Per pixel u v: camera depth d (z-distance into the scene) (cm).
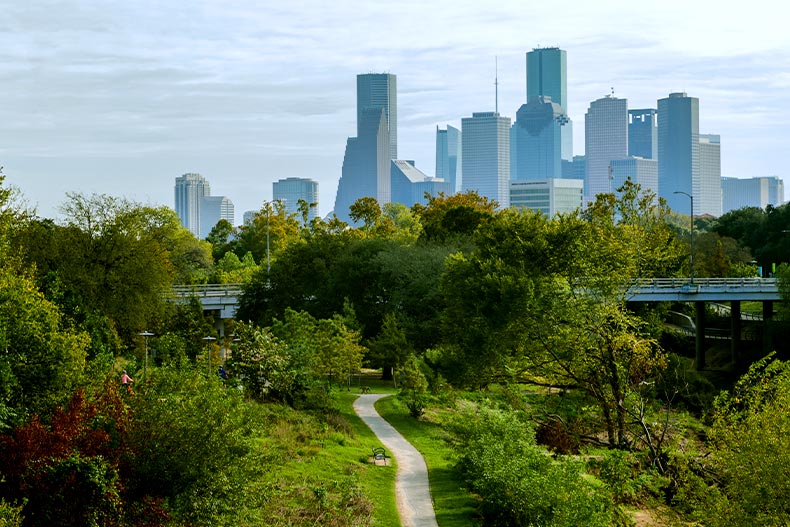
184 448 2664
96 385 3234
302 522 3341
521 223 6006
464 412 4591
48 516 2416
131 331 7144
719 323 12812
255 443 2928
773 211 15600
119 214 7206
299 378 5906
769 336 10269
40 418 2898
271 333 6131
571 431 4950
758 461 2867
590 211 11800
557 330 5372
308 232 14175
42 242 6612
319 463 4288
